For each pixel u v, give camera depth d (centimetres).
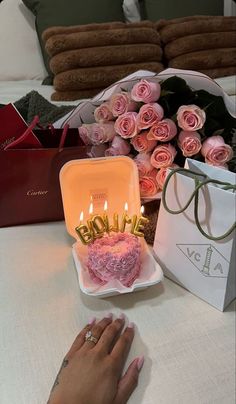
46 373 67
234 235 70
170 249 85
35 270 90
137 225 88
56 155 100
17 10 226
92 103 111
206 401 64
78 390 61
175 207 80
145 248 90
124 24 210
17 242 100
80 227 85
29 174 100
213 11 243
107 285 80
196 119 94
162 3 237
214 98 102
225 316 78
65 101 192
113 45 202
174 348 71
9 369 68
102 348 69
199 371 67
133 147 104
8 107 102
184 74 100
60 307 80
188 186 75
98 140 105
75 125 116
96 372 64
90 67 197
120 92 101
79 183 97
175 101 101
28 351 71
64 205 95
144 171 100
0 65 222
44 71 227
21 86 210
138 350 71
